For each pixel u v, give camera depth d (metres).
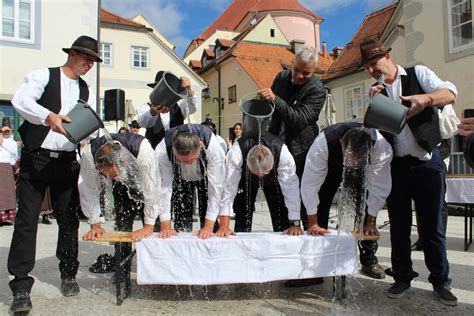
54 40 12.37
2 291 3.59
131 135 3.33
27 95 3.03
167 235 3.26
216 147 3.32
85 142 3.62
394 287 3.33
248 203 3.80
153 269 3.12
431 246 3.19
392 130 2.79
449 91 2.90
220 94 27.58
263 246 3.11
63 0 12.47
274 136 3.51
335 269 3.19
